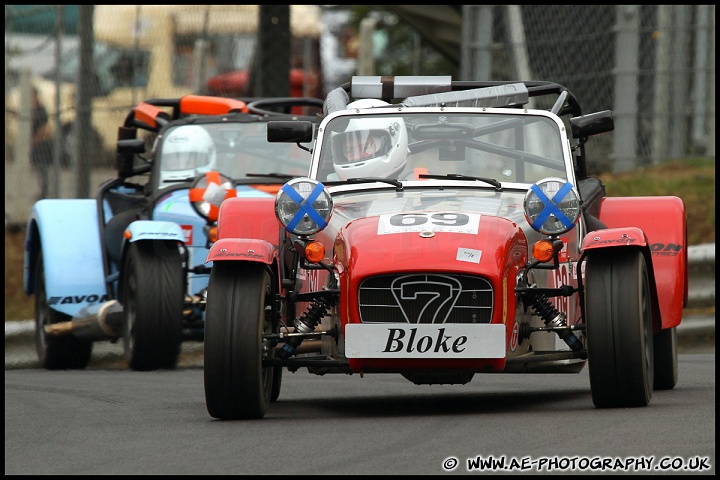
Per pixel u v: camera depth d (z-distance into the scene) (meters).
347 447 19.41
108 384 33.34
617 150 54.12
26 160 63.94
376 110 27.69
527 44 53.03
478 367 22.19
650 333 23.83
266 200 30.94
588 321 22.62
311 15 78.69
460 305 22.52
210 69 65.06
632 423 20.75
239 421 23.22
